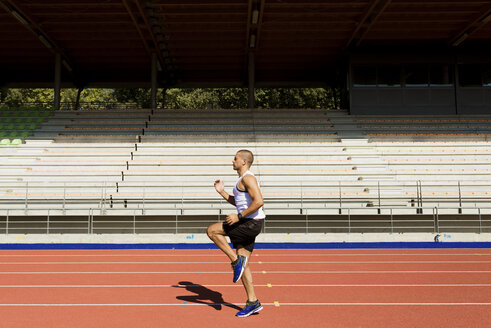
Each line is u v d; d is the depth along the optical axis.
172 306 4.34
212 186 13.91
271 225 12.68
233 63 21.55
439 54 18.84
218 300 4.62
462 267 7.23
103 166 15.04
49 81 23.23
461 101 18.67
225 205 13.16
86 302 4.54
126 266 7.46
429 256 8.87
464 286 5.46
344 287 5.39
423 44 18.97
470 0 14.95
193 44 19.28
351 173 14.77
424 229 12.66
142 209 12.62
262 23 16.84
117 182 13.96
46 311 4.15
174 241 11.60
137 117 19.03
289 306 4.33
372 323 3.69
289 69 22.23
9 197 13.05
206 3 15.12
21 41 19.23
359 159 15.87
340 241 11.62
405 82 18.78
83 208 12.55
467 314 4.00
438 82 18.77
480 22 16.56
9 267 7.37
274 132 17.88
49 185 13.80
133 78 23.20
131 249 10.56
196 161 15.48
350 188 14.05
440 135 17.17
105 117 19.14
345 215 12.69
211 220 12.79
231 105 34.69
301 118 18.89
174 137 16.98
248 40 18.44
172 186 14.00
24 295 4.93
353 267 7.27
